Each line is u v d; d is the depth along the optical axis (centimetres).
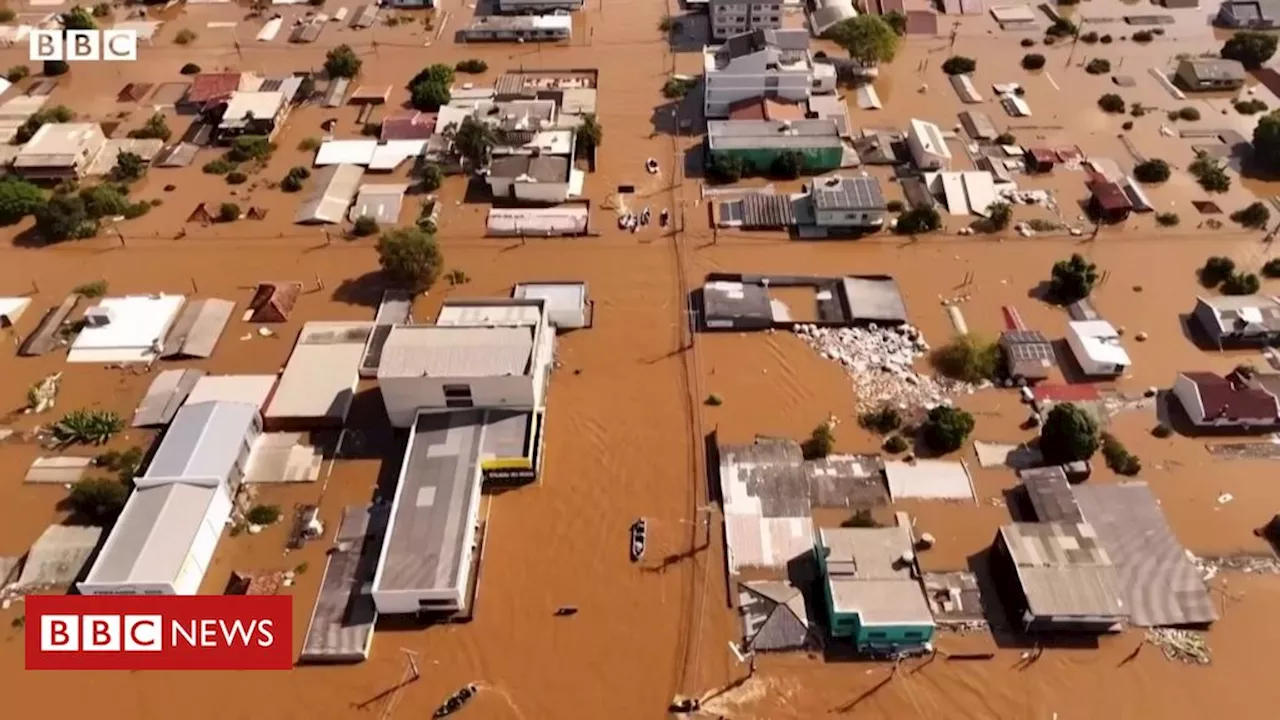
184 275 9525
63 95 12519
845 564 6512
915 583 6419
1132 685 6134
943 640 6378
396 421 7781
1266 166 10781
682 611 6619
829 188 10006
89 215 10169
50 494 7412
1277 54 13000
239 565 6938
